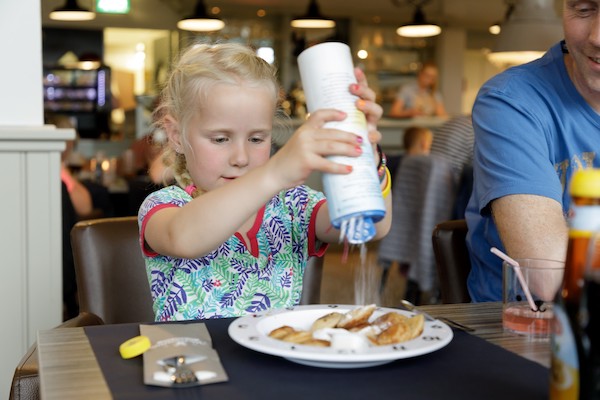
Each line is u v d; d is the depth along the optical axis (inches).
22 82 86.1
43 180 84.2
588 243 23.4
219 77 46.1
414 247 153.5
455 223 60.6
